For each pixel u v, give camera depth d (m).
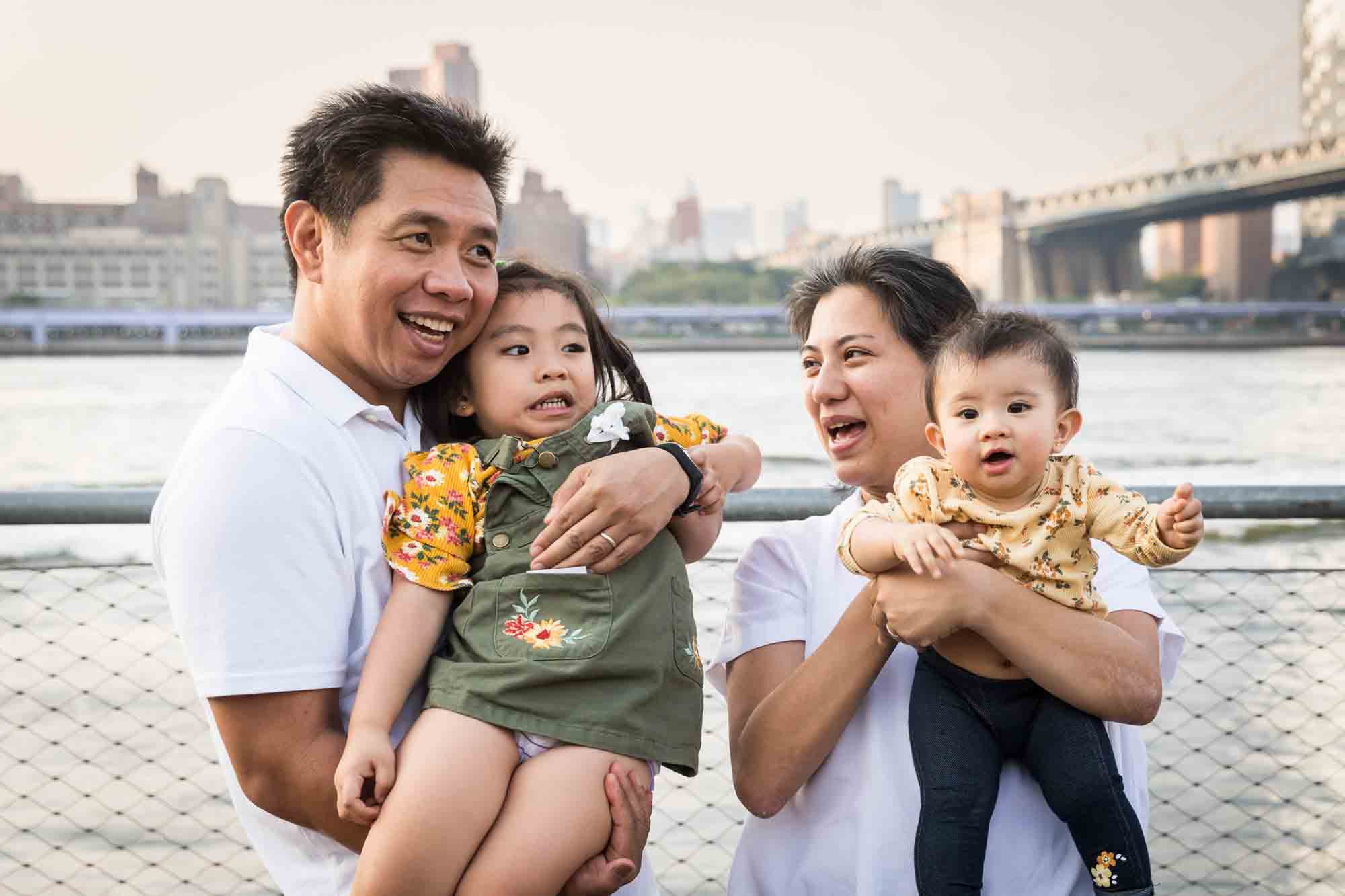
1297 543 5.70
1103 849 1.52
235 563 1.41
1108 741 1.56
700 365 65.88
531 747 1.49
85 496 1.99
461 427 1.80
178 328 86.12
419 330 1.54
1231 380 47.56
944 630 1.50
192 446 1.48
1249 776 3.68
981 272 111.06
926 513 1.60
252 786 1.46
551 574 1.54
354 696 1.52
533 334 1.70
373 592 1.54
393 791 1.41
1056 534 1.57
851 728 1.67
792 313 1.85
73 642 4.45
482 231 1.56
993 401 1.55
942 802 1.55
